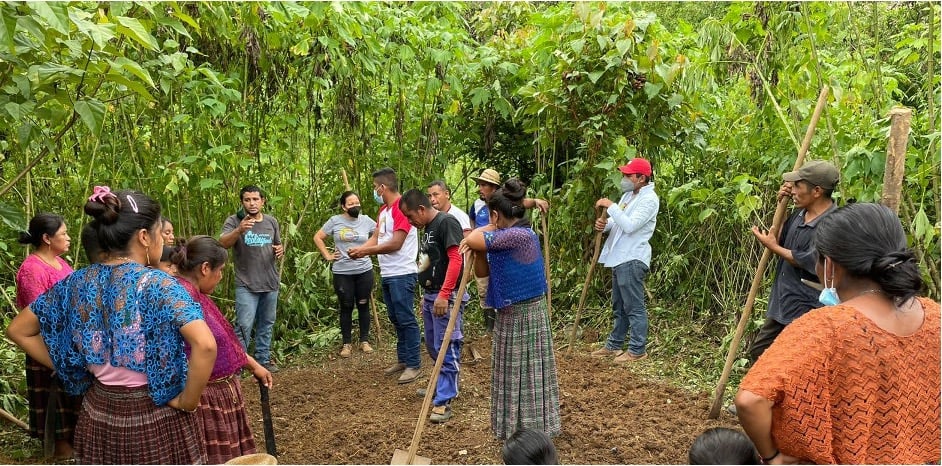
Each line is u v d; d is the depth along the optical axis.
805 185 3.39
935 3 4.26
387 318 6.80
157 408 2.21
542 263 3.61
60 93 3.13
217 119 5.55
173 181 4.86
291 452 3.81
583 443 3.75
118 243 2.21
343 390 4.95
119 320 2.15
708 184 5.77
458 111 7.08
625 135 5.90
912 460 1.64
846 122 4.38
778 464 1.72
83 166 5.21
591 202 6.11
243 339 5.13
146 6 3.05
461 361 5.46
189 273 2.96
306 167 6.83
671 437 3.80
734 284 5.48
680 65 5.12
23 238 3.59
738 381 4.64
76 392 2.32
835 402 1.63
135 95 4.84
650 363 5.17
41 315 2.26
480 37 7.85
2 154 4.80
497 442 3.85
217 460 2.82
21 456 3.70
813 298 3.54
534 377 3.53
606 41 5.43
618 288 5.30
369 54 5.98
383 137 6.96
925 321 1.68
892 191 3.10
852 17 4.37
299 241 6.50
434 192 5.08
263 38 5.45
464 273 3.37
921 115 4.43
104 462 2.22
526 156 7.42
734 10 4.50
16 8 2.63
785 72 4.31
